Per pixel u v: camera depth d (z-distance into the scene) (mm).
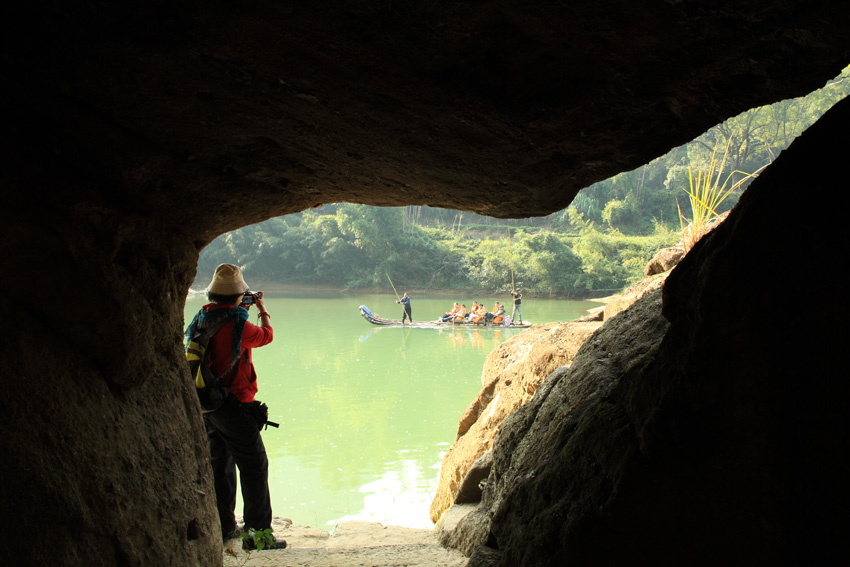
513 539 2275
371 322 27531
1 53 1648
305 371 15586
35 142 1891
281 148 2387
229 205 2799
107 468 1840
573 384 2742
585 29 1521
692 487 1659
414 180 2727
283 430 9867
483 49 1623
